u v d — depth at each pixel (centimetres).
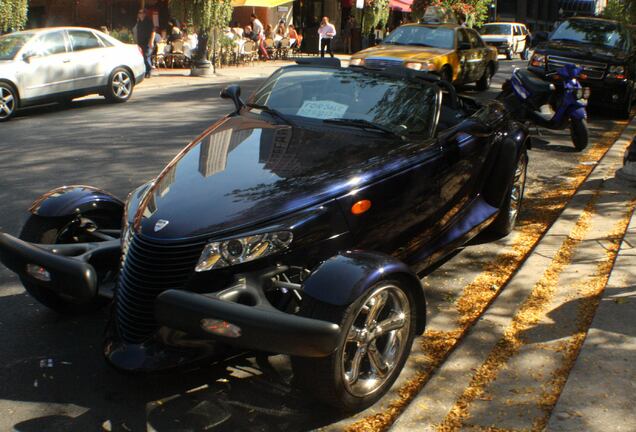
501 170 588
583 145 1023
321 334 316
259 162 425
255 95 546
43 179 805
